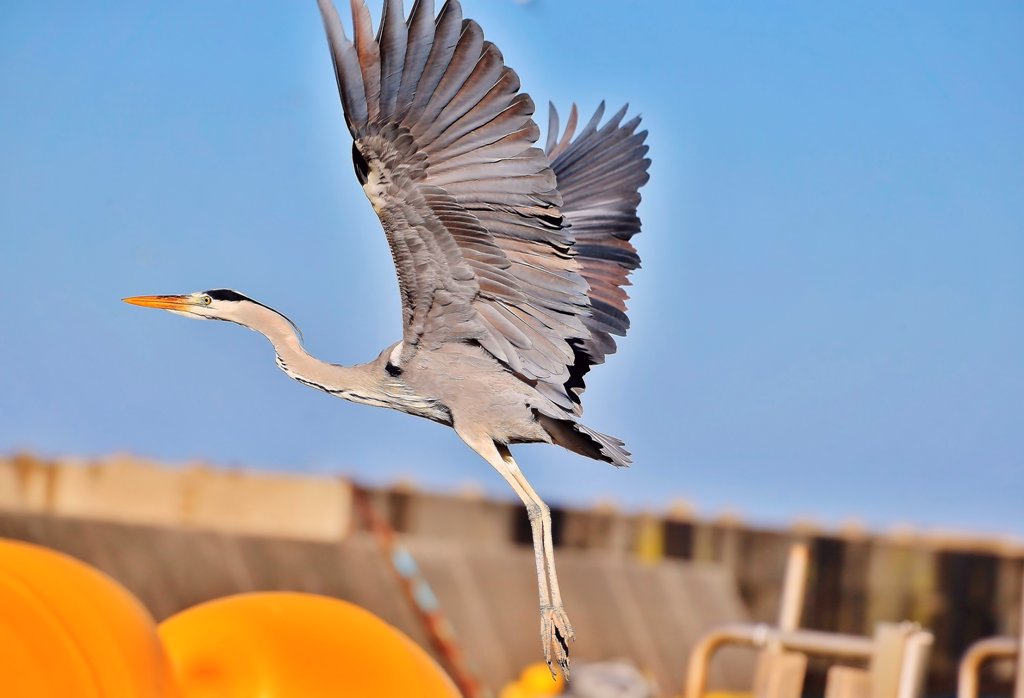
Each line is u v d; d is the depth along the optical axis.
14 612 7.69
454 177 8.34
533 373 9.09
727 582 24.55
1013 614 23.64
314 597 10.16
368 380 9.92
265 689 9.06
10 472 20.81
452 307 9.13
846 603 23.91
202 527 20.97
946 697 23.14
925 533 24.61
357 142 8.13
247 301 10.50
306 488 21.50
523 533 23.64
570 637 9.23
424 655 10.17
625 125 11.48
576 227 11.25
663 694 22.77
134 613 8.41
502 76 8.09
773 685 11.74
